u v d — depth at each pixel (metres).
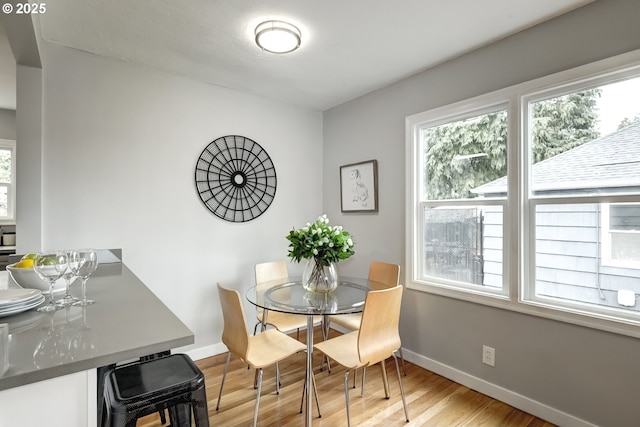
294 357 2.88
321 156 3.72
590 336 1.79
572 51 1.86
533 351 2.02
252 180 3.18
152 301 1.33
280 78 2.81
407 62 2.52
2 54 2.41
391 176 2.95
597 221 1.83
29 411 0.79
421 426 1.92
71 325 1.04
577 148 1.90
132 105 2.51
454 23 1.99
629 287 1.72
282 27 1.97
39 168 2.14
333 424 1.94
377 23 1.99
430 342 2.61
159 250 2.64
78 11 1.86
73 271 1.25
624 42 1.68
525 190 2.09
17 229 2.08
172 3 1.79
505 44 2.16
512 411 2.06
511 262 2.12
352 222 3.36
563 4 1.80
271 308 1.86
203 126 2.86
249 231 3.16
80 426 0.85
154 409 1.05
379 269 2.79
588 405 1.80
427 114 2.62
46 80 2.20
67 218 2.27
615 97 1.77
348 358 1.86
